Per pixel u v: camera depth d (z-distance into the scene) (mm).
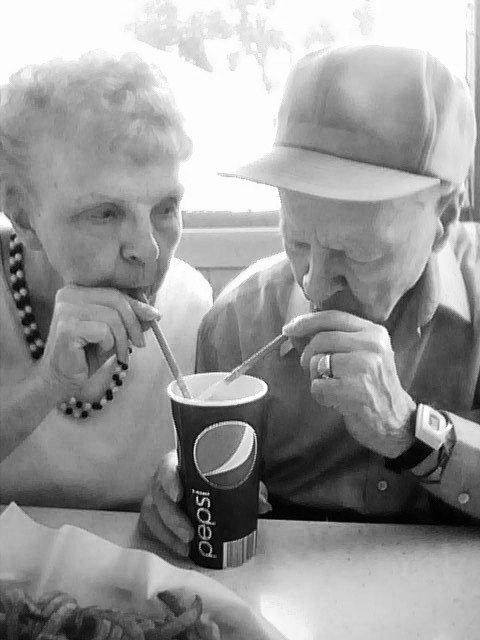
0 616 637
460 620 656
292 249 778
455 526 829
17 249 946
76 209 771
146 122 758
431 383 945
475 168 1197
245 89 1294
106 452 1004
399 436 809
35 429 969
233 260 1312
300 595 703
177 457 810
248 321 997
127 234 785
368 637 640
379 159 728
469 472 817
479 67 1172
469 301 928
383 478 965
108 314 783
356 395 756
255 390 761
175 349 1035
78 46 830
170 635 609
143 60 805
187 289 1078
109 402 992
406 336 905
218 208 1340
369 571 739
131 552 683
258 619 627
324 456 990
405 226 726
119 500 1029
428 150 721
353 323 765
